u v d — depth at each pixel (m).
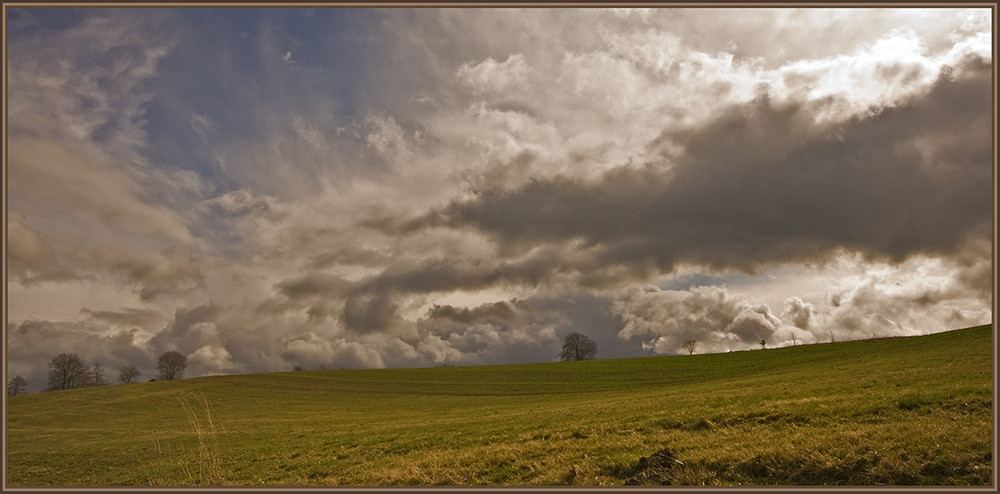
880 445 14.27
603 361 128.25
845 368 48.66
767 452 14.95
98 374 120.44
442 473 18.36
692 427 21.38
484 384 103.06
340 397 93.31
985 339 55.16
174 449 39.47
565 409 42.19
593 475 15.80
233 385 110.00
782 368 75.94
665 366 109.25
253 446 36.31
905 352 59.66
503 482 16.73
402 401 83.88
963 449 13.31
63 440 53.00
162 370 127.44
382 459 23.66
